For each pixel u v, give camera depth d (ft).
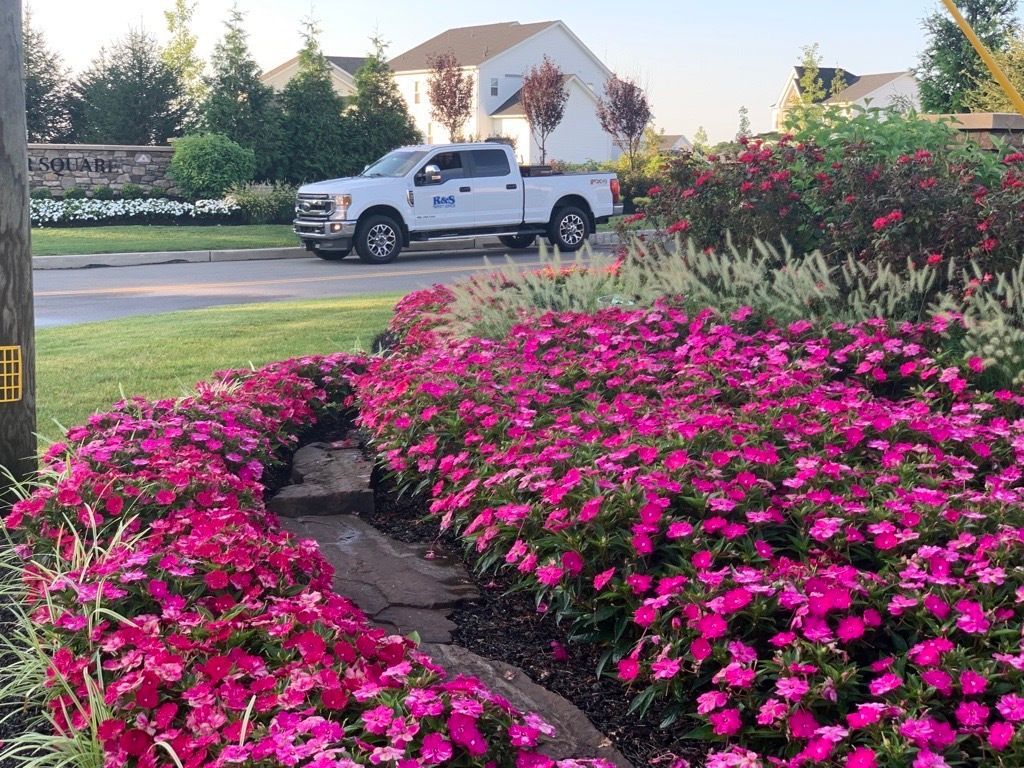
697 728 8.98
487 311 22.45
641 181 105.09
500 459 13.43
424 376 17.11
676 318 20.17
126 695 8.39
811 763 7.94
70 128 130.82
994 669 8.63
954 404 16.62
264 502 15.49
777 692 8.84
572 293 23.71
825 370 17.89
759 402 16.14
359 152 101.14
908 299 19.98
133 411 17.01
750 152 23.97
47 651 9.93
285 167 98.02
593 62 191.83
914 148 25.20
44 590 10.35
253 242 69.56
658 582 10.48
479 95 181.27
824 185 22.49
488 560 12.50
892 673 8.53
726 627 9.05
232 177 90.53
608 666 10.57
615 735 9.41
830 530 10.53
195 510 12.50
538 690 10.07
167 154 93.25
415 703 7.63
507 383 17.57
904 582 9.68
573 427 14.51
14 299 14.66
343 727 7.96
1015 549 10.19
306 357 21.98
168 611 9.57
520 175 63.82
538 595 11.19
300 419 19.38
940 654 8.68
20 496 14.28
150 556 10.41
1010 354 17.10
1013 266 19.90
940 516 11.02
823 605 9.14
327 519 15.29
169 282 50.47
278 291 46.16
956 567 10.16
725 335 19.20
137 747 7.87
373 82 102.83
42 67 130.00
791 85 175.83
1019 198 19.77
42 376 23.70
